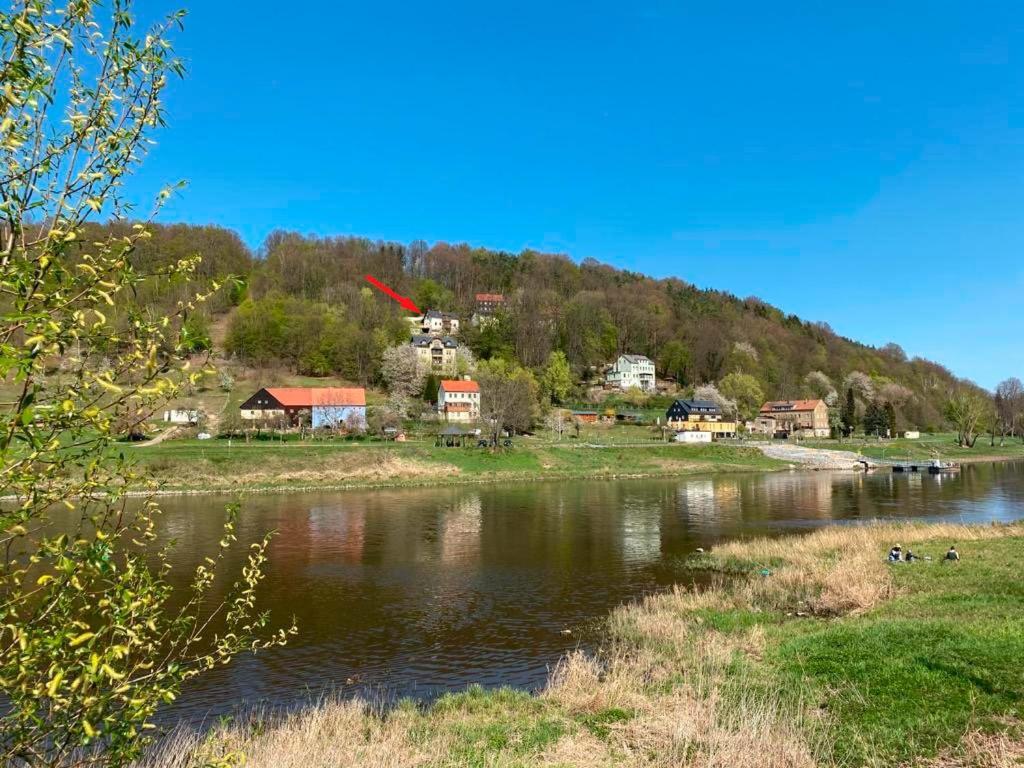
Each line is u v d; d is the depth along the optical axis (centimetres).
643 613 2336
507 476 8081
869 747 1163
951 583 2391
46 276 493
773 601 2386
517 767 1159
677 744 1221
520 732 1358
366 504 5731
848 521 4753
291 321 14738
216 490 6450
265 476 7075
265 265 18175
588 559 3444
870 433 15038
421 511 5303
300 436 9581
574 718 1432
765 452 11131
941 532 3600
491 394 10744
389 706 1634
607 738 1305
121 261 529
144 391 521
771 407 15788
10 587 538
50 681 493
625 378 16988
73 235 497
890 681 1452
